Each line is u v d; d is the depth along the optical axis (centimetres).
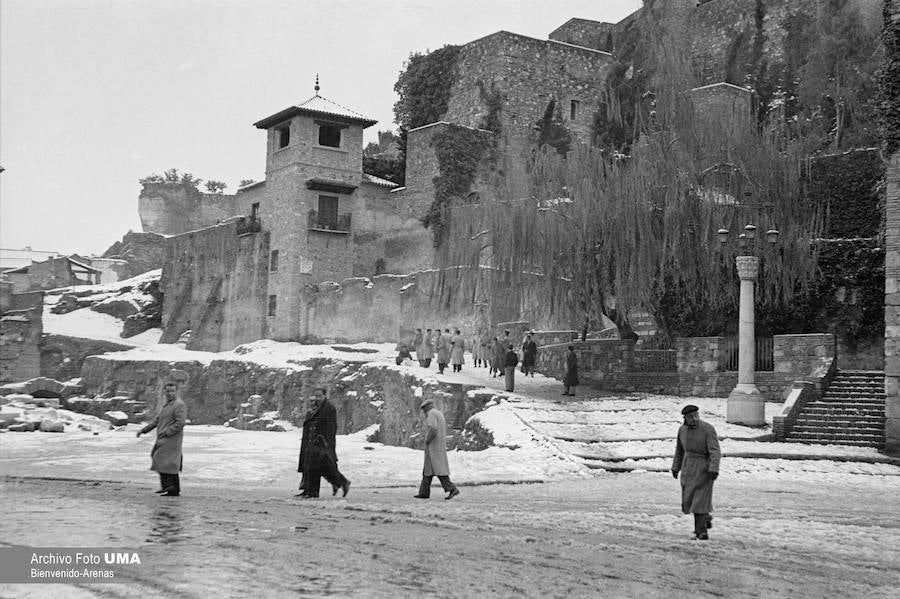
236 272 7850
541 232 4066
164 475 1928
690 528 1577
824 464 2784
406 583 1025
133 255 11544
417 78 8081
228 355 6850
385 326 6266
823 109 5844
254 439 4178
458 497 2050
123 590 955
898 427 2977
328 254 7312
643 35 7494
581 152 4100
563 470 2675
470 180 7231
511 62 7569
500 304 4172
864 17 5966
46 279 11044
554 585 1047
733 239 3897
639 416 3469
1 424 4559
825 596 1049
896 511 1922
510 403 3666
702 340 3941
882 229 3962
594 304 4041
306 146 7281
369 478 2541
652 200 3912
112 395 7106
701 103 6431
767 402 3662
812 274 3931
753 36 7062
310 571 1077
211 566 1091
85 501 1808
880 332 3916
